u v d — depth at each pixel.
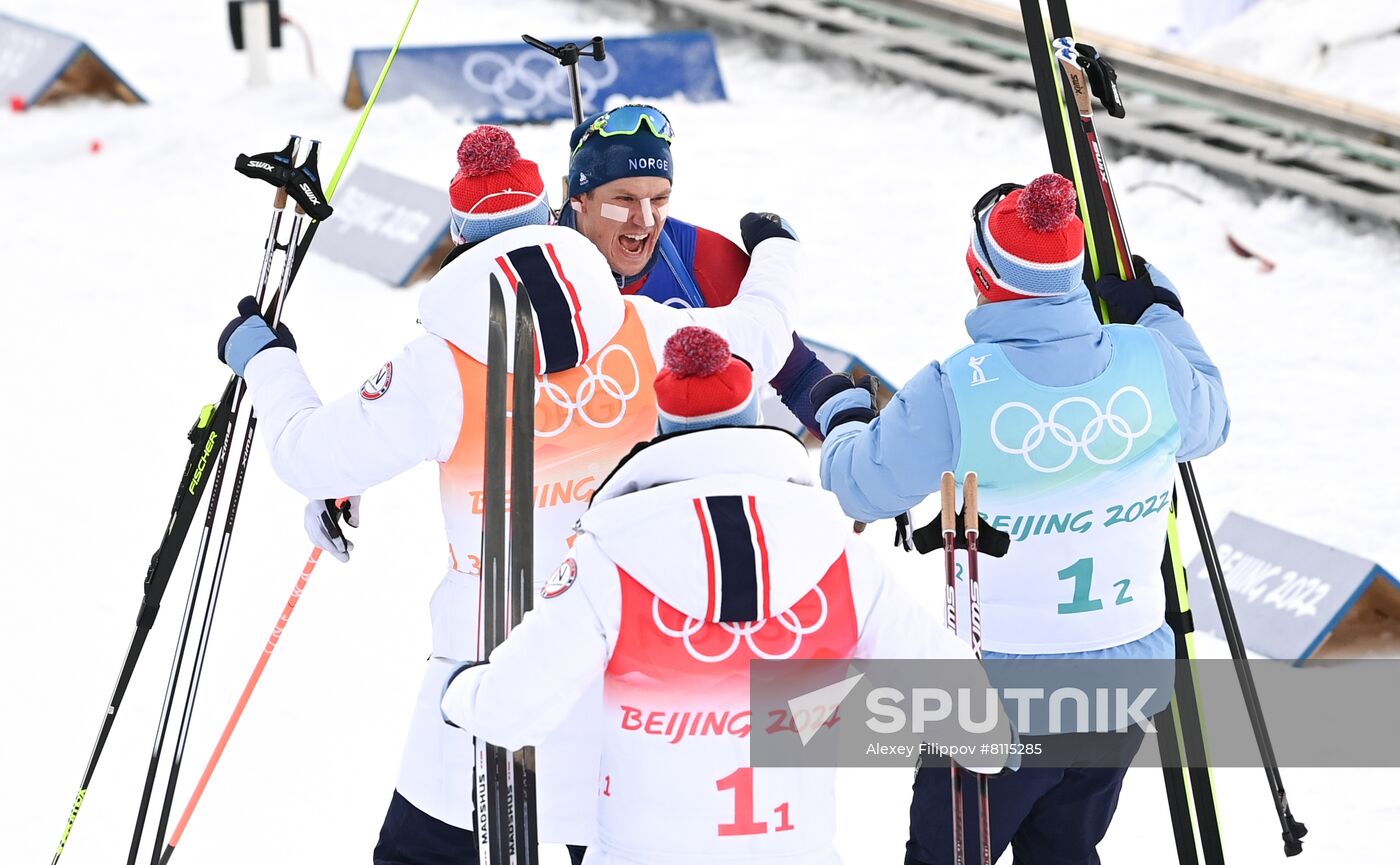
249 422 14.21
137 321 28.91
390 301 29.83
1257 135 37.59
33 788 16.50
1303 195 35.38
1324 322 30.03
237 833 15.98
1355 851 16.00
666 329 12.08
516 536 10.87
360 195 32.44
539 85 39.00
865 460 11.91
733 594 9.62
